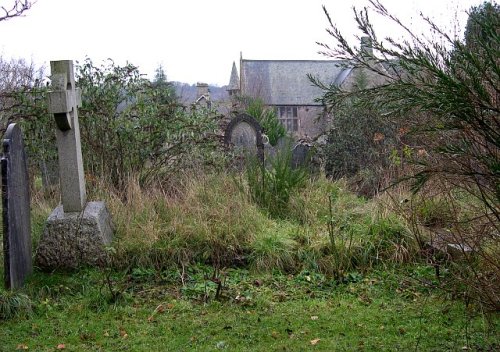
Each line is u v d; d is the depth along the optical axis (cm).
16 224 577
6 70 1728
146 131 919
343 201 848
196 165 949
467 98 315
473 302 462
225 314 538
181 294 595
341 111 1097
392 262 684
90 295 576
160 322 519
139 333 495
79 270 638
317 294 604
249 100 2498
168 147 963
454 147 339
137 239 685
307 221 796
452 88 314
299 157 1233
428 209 646
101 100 899
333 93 414
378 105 397
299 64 3569
